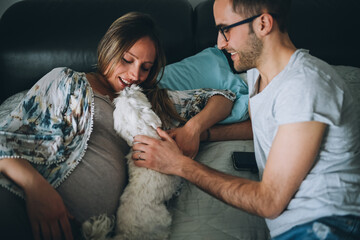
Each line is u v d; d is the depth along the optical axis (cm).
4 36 147
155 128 95
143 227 79
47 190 73
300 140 66
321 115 65
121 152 93
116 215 83
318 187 71
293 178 68
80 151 84
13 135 79
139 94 99
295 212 72
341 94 69
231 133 127
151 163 87
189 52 163
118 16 153
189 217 91
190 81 144
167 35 156
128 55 98
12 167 74
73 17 151
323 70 71
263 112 80
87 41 149
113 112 94
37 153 81
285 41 80
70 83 89
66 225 73
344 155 71
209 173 83
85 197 79
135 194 83
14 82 152
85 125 87
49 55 148
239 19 78
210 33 161
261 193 72
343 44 157
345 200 68
